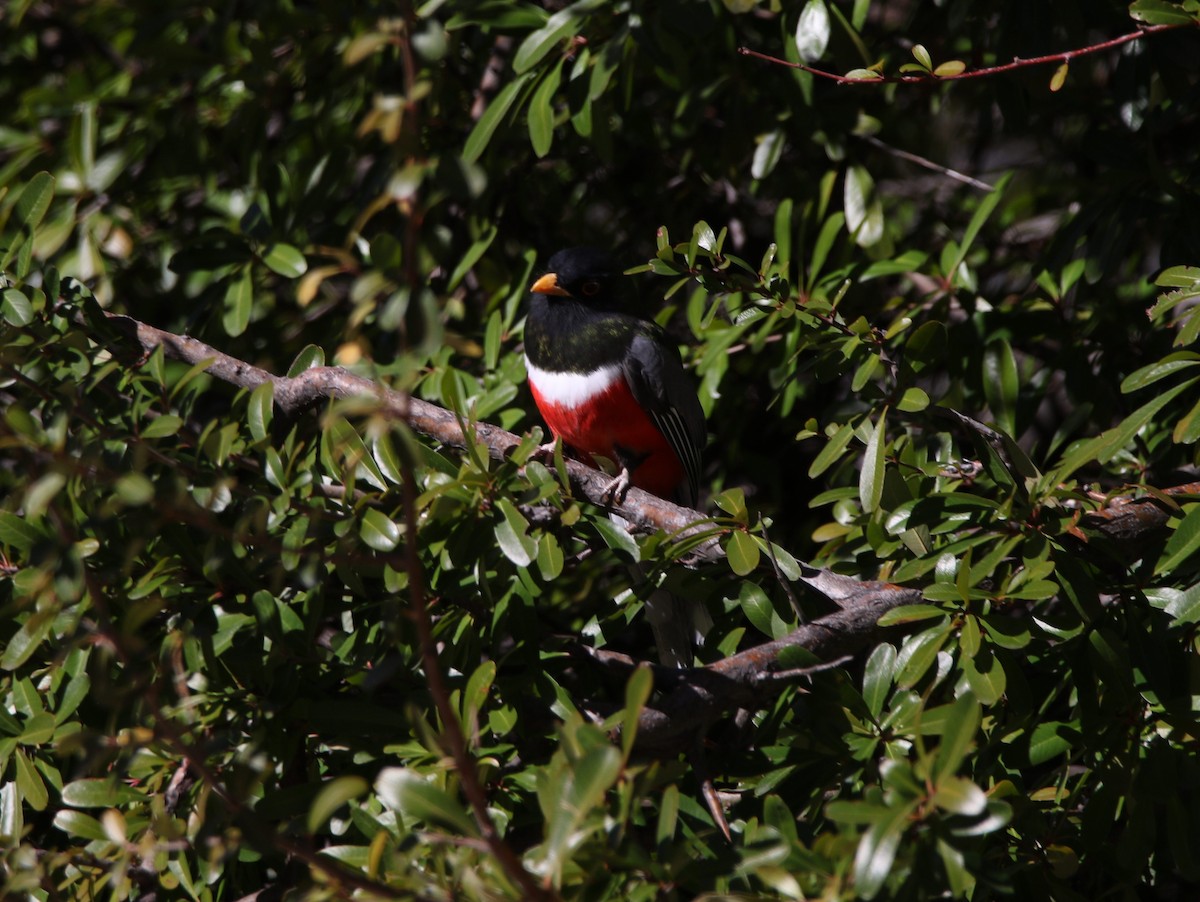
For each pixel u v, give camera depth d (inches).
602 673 277.9
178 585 234.2
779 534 444.5
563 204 485.1
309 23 415.8
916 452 288.5
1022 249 476.7
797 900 161.9
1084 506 249.1
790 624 253.8
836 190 434.0
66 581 167.6
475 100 434.9
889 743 223.1
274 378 299.9
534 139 342.3
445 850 165.6
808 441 447.8
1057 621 237.8
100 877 204.8
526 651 240.5
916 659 221.9
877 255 394.0
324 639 249.8
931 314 376.5
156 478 218.1
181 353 299.9
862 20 358.3
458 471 244.5
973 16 398.0
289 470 226.8
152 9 460.4
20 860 187.2
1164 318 338.3
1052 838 226.4
